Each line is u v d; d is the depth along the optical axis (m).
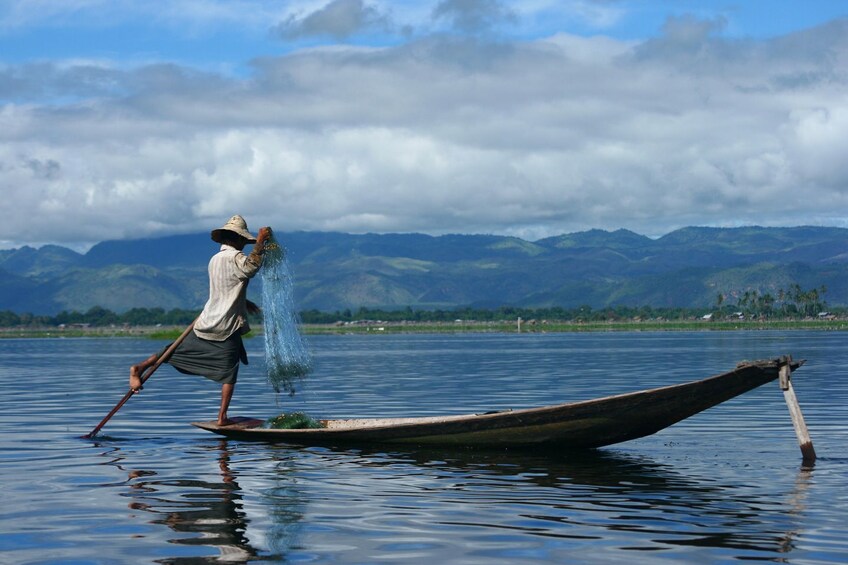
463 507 8.72
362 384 27.70
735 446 12.95
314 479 10.30
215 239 14.30
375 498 9.19
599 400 11.73
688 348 66.69
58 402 21.55
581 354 57.06
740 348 64.69
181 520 8.19
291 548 7.19
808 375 30.17
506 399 21.58
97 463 11.50
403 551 7.10
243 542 7.38
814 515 8.31
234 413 18.50
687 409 11.63
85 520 8.17
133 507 8.74
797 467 11.02
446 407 19.55
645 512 8.47
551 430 12.16
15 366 45.53
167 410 19.25
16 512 8.52
